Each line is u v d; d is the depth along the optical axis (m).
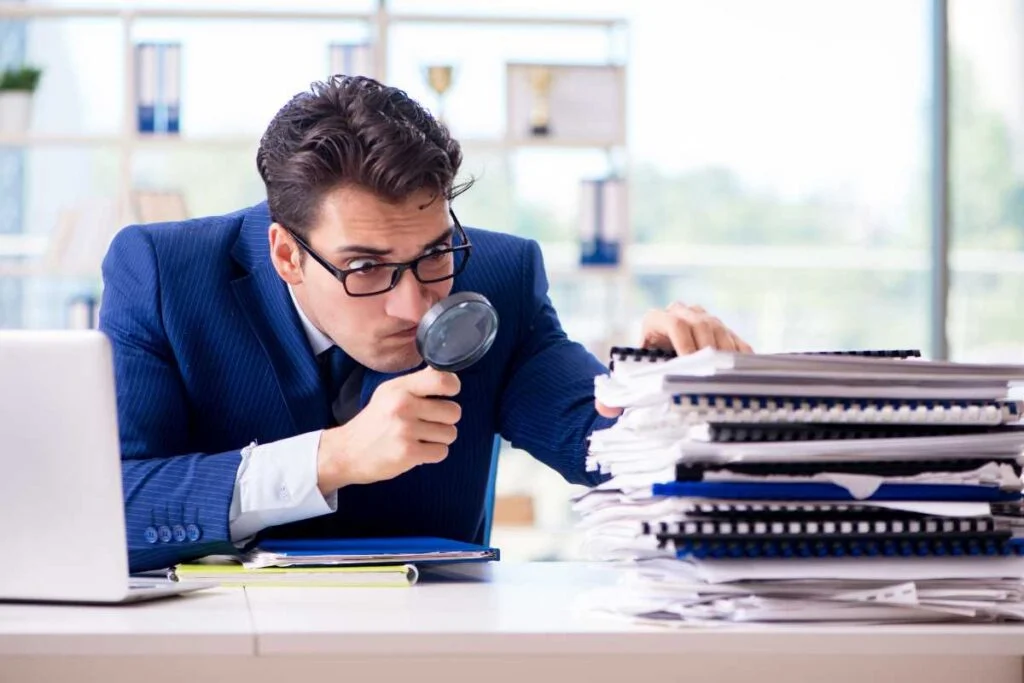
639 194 6.53
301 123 1.52
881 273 6.30
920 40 5.85
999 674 1.16
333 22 4.75
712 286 6.43
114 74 5.43
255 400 1.75
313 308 1.58
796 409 1.21
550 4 5.62
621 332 4.60
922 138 5.95
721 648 1.09
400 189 1.46
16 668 1.06
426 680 1.10
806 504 1.19
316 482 1.45
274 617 1.14
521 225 5.87
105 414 1.18
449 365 1.35
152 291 1.75
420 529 1.82
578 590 1.34
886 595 1.17
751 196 6.48
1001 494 1.23
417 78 5.41
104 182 5.51
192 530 1.45
